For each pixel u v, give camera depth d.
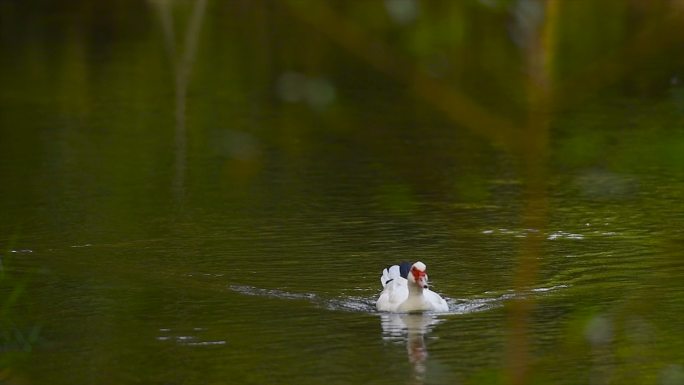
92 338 12.36
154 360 11.63
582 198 18.95
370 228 17.45
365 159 22.88
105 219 18.11
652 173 20.17
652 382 10.67
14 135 25.66
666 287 14.00
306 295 14.02
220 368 11.36
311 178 21.25
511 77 26.38
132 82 32.84
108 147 24.31
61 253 16.05
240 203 19.28
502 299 13.74
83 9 47.12
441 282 14.58
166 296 13.99
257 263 15.49
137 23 44.03
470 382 6.97
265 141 24.84
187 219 18.14
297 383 10.87
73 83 32.78
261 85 31.78
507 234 16.91
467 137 24.88
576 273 14.77
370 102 29.27
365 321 12.95
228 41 36.62
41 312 13.36
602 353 11.54
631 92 26.98
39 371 11.34
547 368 11.08
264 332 12.52
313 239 16.83
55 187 20.55
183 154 23.62
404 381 10.84
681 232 16.95
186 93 30.91
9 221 18.00
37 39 41.19
